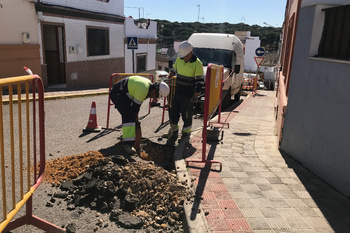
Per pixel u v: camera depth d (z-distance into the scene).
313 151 4.29
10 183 3.55
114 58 17.00
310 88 4.41
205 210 3.07
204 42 10.49
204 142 4.30
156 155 5.00
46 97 9.54
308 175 4.20
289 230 2.77
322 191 3.69
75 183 3.64
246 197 3.41
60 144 5.17
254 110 10.62
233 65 10.23
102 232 2.83
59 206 3.23
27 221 2.72
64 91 11.57
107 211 3.20
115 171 3.61
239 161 4.64
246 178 3.98
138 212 3.15
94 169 3.76
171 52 15.19
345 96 3.66
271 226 2.83
